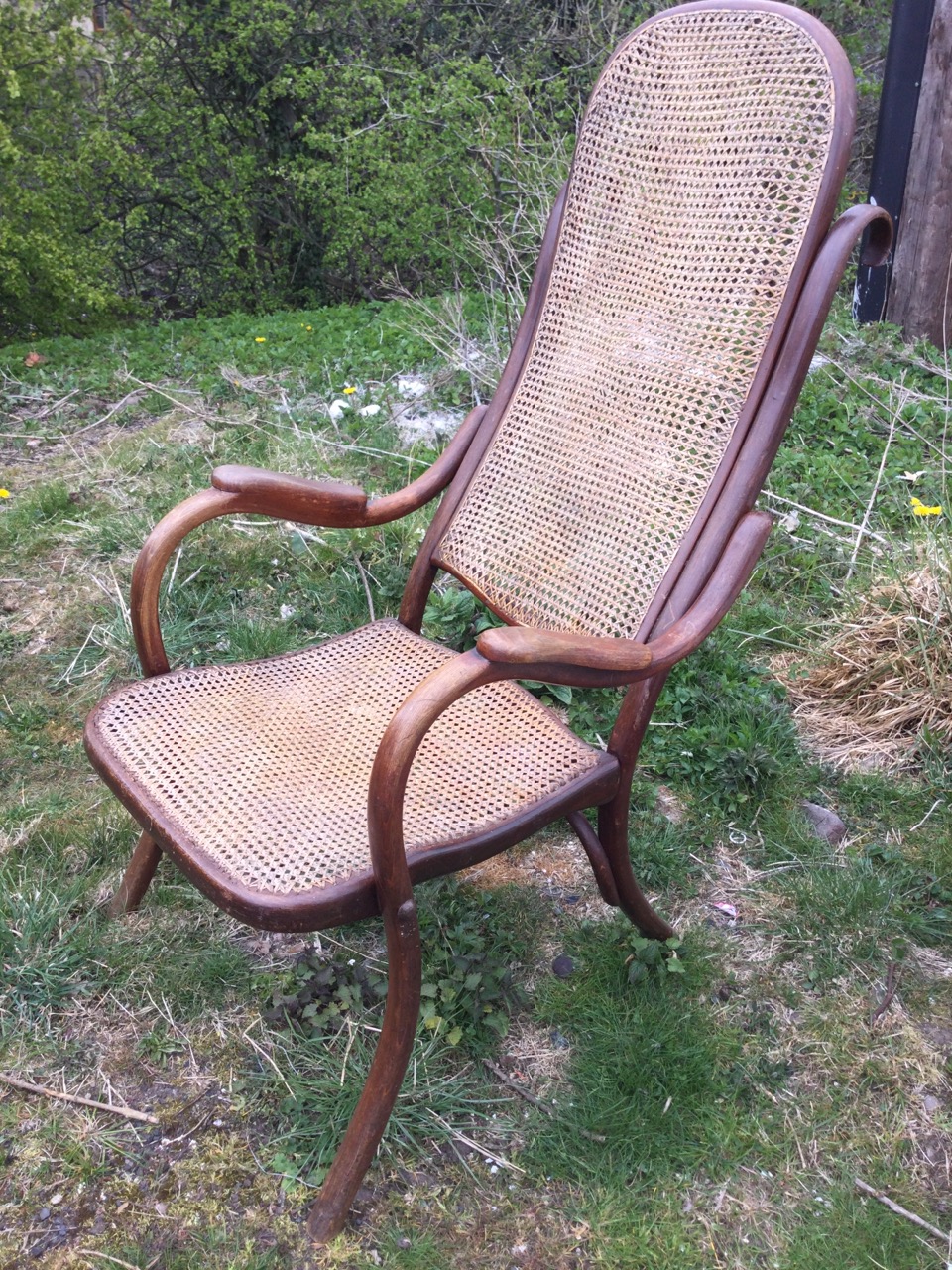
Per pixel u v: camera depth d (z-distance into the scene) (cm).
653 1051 182
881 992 197
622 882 187
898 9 434
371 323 515
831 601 304
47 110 700
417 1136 170
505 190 538
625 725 169
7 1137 169
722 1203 162
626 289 185
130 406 433
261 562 320
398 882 138
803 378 164
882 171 461
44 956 196
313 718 177
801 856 227
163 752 164
